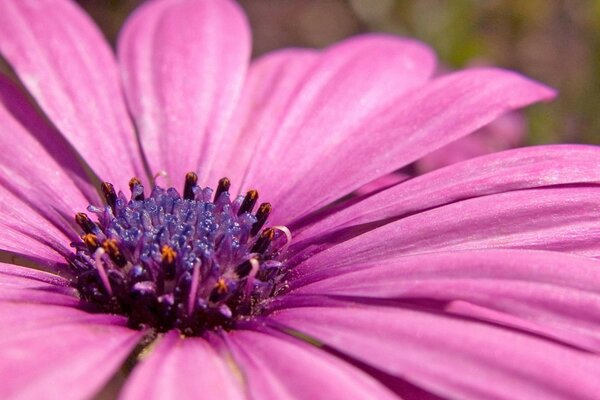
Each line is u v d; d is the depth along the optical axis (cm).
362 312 9
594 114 17
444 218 10
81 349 9
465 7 18
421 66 12
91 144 11
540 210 10
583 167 10
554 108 17
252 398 9
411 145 11
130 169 11
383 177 12
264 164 11
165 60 12
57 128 11
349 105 12
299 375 9
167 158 11
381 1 19
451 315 9
